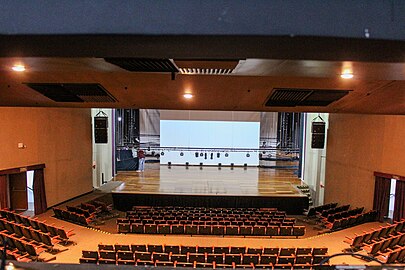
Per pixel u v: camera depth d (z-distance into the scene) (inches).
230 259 249.1
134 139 733.3
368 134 402.3
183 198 494.0
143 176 621.6
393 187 421.4
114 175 629.0
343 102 227.1
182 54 41.1
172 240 323.3
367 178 403.5
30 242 282.8
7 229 302.4
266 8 32.2
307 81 177.8
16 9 32.2
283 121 735.1
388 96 198.7
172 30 32.2
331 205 469.4
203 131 697.6
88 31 32.0
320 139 491.5
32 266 41.9
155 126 736.3
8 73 159.2
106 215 458.9
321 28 32.2
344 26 32.3
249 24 32.2
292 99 226.4
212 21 32.2
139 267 43.1
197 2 32.2
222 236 346.6
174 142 700.0
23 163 375.9
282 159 731.4
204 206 494.3
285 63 67.9
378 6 32.5
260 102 244.2
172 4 32.1
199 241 321.1
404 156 350.3
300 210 499.2
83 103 251.9
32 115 388.2
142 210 451.2
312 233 385.7
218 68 81.6
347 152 453.1
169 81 187.3
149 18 32.1
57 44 36.4
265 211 460.4
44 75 167.3
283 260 250.1
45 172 411.2
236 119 695.7
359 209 402.9
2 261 42.1
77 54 41.4
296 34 32.3
